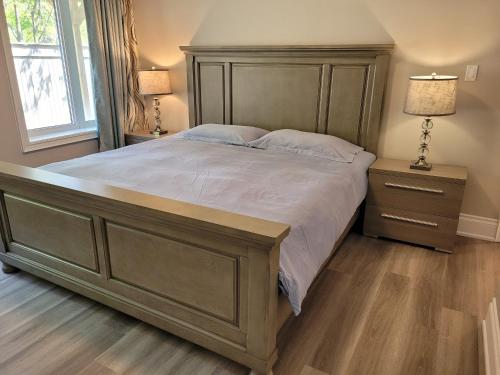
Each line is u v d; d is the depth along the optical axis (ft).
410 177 8.67
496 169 9.12
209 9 11.53
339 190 7.30
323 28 10.12
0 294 7.02
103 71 12.12
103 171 7.80
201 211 4.83
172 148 10.05
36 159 11.19
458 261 8.47
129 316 6.47
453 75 8.99
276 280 4.66
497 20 8.30
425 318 6.53
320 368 5.43
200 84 12.05
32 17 10.82
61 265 6.73
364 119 9.97
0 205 7.11
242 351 5.04
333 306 6.83
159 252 5.32
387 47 9.09
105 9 11.80
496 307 5.78
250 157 9.17
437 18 8.82
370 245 9.19
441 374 5.36
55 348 5.73
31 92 11.19
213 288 4.99
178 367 5.41
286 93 10.77
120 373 5.29
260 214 5.70
